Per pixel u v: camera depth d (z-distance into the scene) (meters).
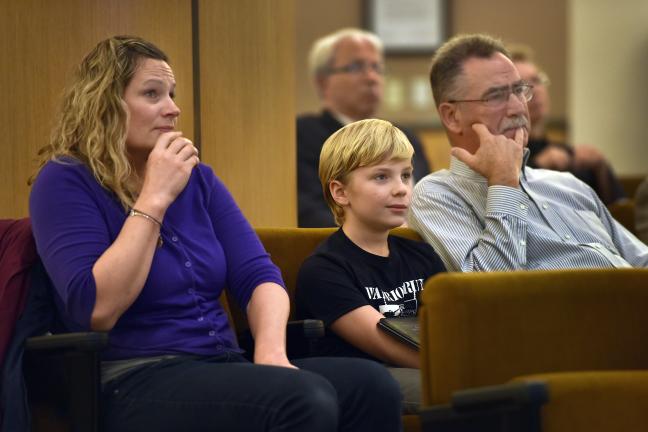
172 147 5.64
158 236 5.62
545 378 4.52
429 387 4.73
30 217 5.59
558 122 20.89
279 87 8.93
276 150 8.92
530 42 21.02
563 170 12.45
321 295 6.15
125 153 5.83
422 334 4.76
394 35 21.00
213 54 8.09
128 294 5.32
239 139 8.40
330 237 6.51
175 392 5.19
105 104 5.72
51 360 5.11
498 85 7.37
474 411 4.46
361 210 6.34
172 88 5.93
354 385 5.38
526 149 7.46
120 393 5.31
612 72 20.48
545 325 4.80
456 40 7.64
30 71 7.28
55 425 5.11
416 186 7.40
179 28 7.82
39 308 5.52
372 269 6.34
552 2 20.95
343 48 11.73
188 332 5.61
